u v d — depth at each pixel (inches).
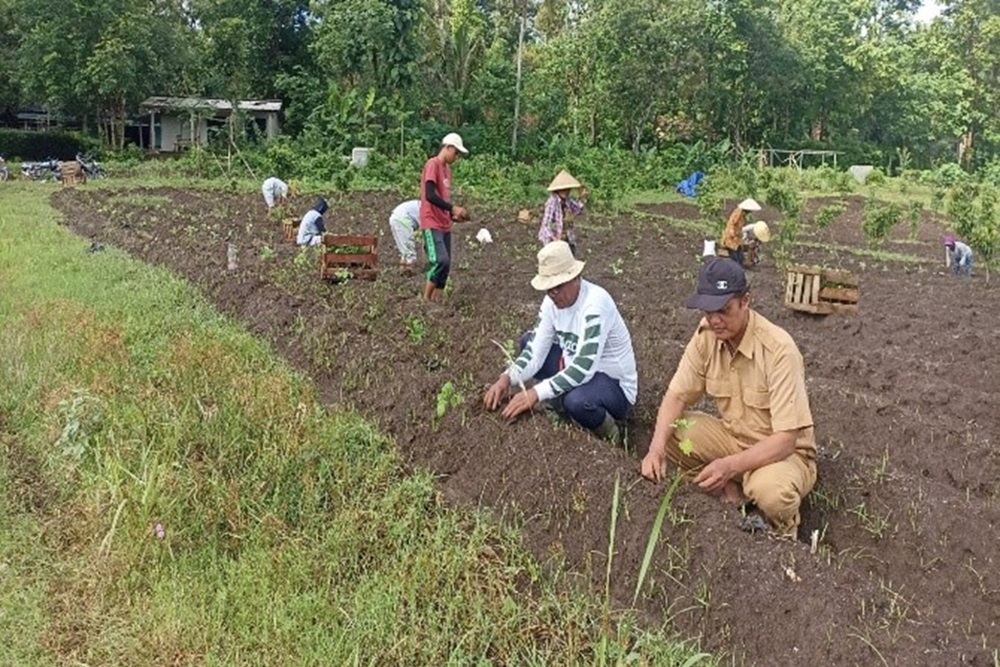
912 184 1434.5
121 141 1437.0
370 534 181.3
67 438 211.8
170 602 158.9
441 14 1508.4
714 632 166.7
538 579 175.8
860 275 584.1
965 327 414.9
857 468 236.5
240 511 185.6
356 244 406.6
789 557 176.7
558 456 209.6
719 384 205.9
